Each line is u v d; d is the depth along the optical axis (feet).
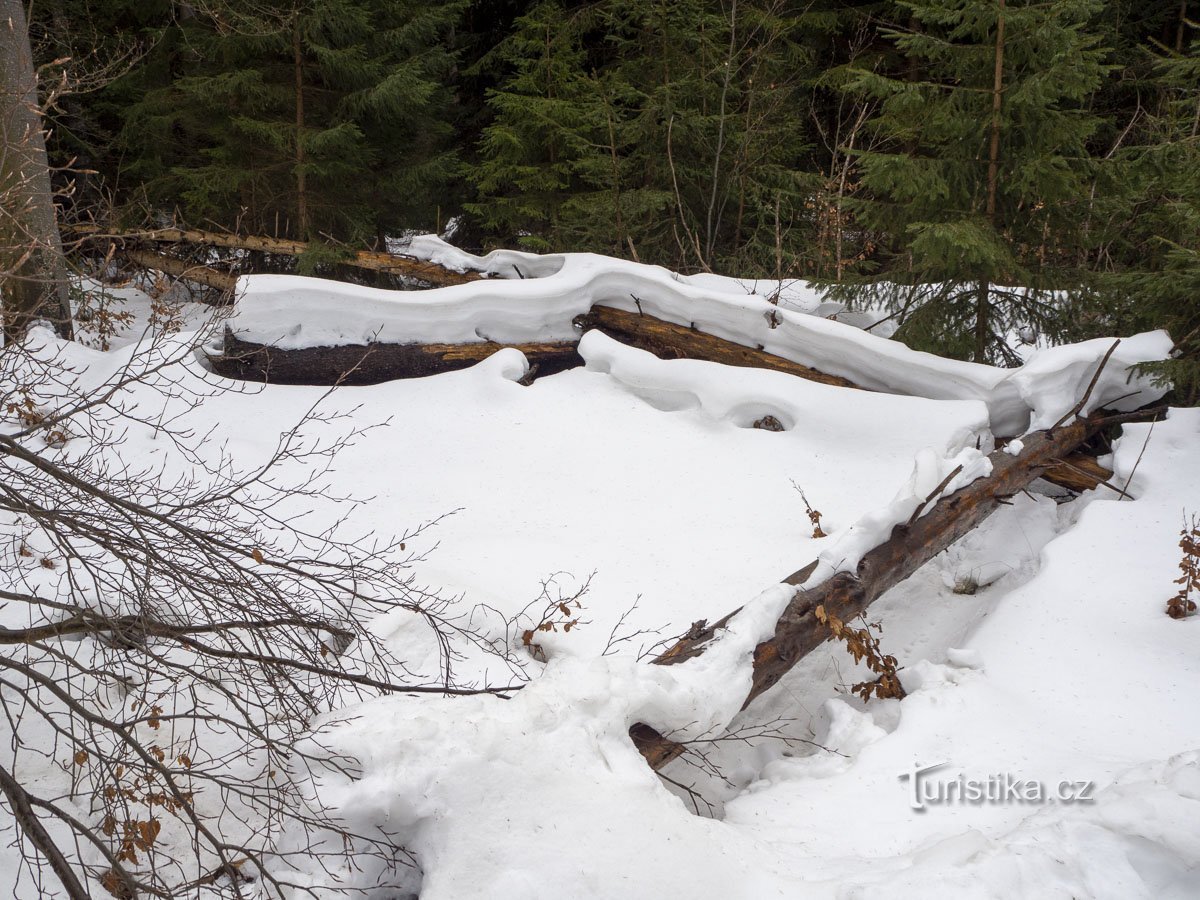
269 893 9.90
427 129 34.14
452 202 41.83
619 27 35.63
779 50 38.32
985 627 14.89
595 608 15.57
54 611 13.56
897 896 9.05
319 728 10.68
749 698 12.84
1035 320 22.02
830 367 22.61
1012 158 20.54
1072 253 22.82
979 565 17.71
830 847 10.66
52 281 13.71
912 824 10.87
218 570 10.62
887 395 20.92
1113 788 10.37
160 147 34.32
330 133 29.17
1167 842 9.50
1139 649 13.62
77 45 32.78
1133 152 24.71
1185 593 14.12
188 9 31.65
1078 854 9.62
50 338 22.21
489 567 16.57
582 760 10.17
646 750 11.59
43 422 10.94
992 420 20.74
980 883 9.10
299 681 12.64
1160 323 20.43
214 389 22.77
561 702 10.58
